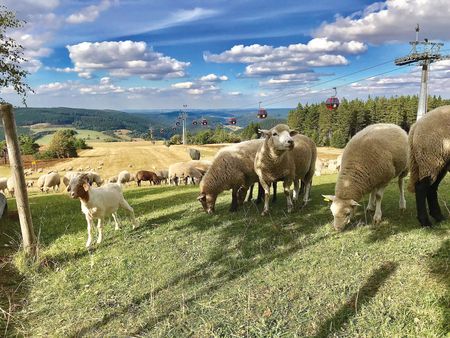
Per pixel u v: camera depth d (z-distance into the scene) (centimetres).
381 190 696
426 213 623
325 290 473
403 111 8769
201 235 762
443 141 575
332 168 3362
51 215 1154
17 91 1266
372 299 435
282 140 766
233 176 927
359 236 634
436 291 422
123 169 6053
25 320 500
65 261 684
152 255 677
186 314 466
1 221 1015
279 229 738
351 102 9431
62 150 8594
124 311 496
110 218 991
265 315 439
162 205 1177
